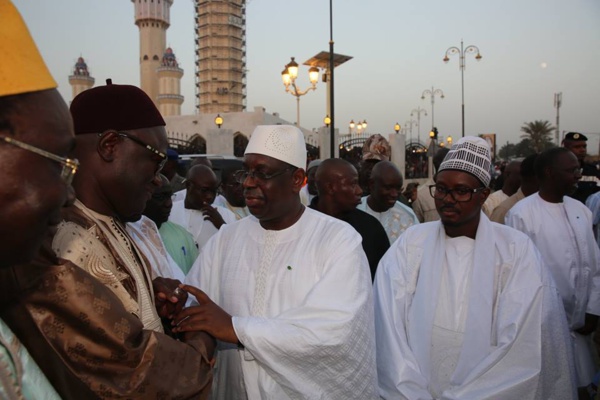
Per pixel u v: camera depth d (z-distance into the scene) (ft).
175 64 220.02
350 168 12.03
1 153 2.61
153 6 227.61
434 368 7.00
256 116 123.13
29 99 2.70
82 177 4.57
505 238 7.36
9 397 2.75
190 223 13.57
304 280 6.21
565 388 6.64
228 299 6.57
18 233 2.70
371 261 11.66
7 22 2.67
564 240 11.45
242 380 6.39
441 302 7.29
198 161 18.44
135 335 3.65
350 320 5.58
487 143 7.55
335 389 5.67
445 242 7.71
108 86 4.65
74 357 3.40
